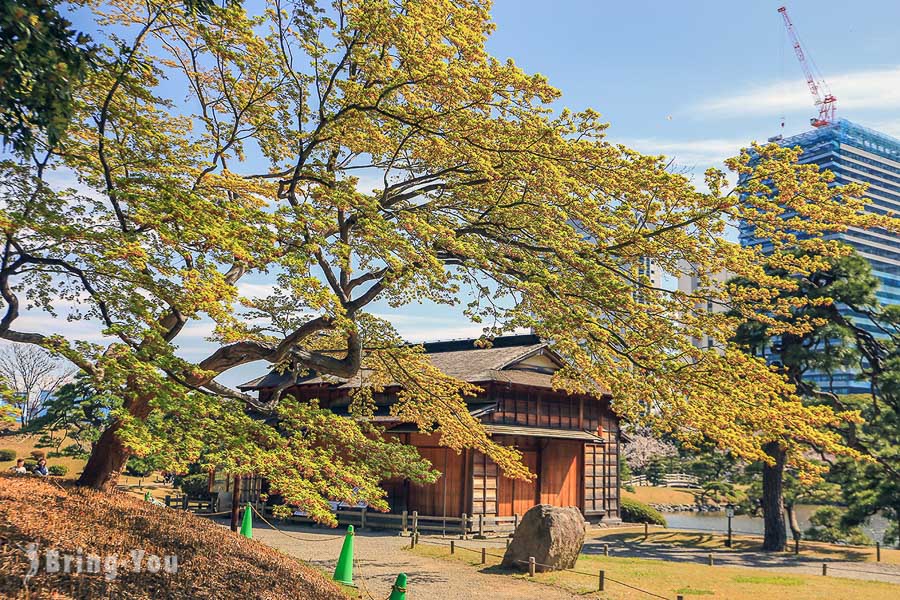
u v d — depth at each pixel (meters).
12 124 6.89
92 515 9.88
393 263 10.09
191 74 12.82
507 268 12.30
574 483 31.00
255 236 8.65
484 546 21.95
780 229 10.69
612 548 24.81
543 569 17.16
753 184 10.30
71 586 7.23
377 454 11.75
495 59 10.77
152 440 7.42
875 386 25.50
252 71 12.10
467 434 14.42
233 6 9.68
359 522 26.64
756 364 10.67
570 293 11.23
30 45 6.41
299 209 9.88
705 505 58.66
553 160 11.20
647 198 11.05
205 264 8.01
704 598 14.90
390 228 10.18
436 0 11.65
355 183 13.03
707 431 10.70
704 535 29.17
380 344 13.92
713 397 10.60
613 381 10.98
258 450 8.50
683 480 69.25
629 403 11.37
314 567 14.70
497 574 16.80
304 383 29.84
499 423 27.45
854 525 27.98
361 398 15.88
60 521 9.06
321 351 13.48
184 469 7.59
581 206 11.12
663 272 12.30
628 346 11.33
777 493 26.52
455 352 33.38
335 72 12.06
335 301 9.06
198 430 8.12
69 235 7.64
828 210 10.05
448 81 10.88
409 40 10.87
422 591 14.54
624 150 10.80
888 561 23.95
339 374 12.20
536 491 28.88
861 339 25.83
